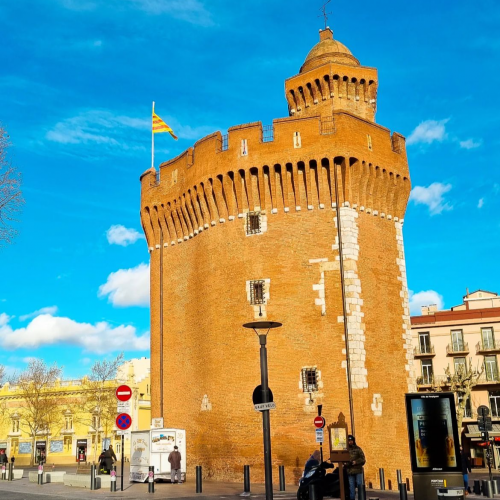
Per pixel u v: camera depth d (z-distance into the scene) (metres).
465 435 75.06
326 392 39.09
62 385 93.56
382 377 40.69
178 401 45.78
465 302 86.38
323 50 53.06
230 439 40.81
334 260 41.06
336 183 41.97
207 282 44.69
